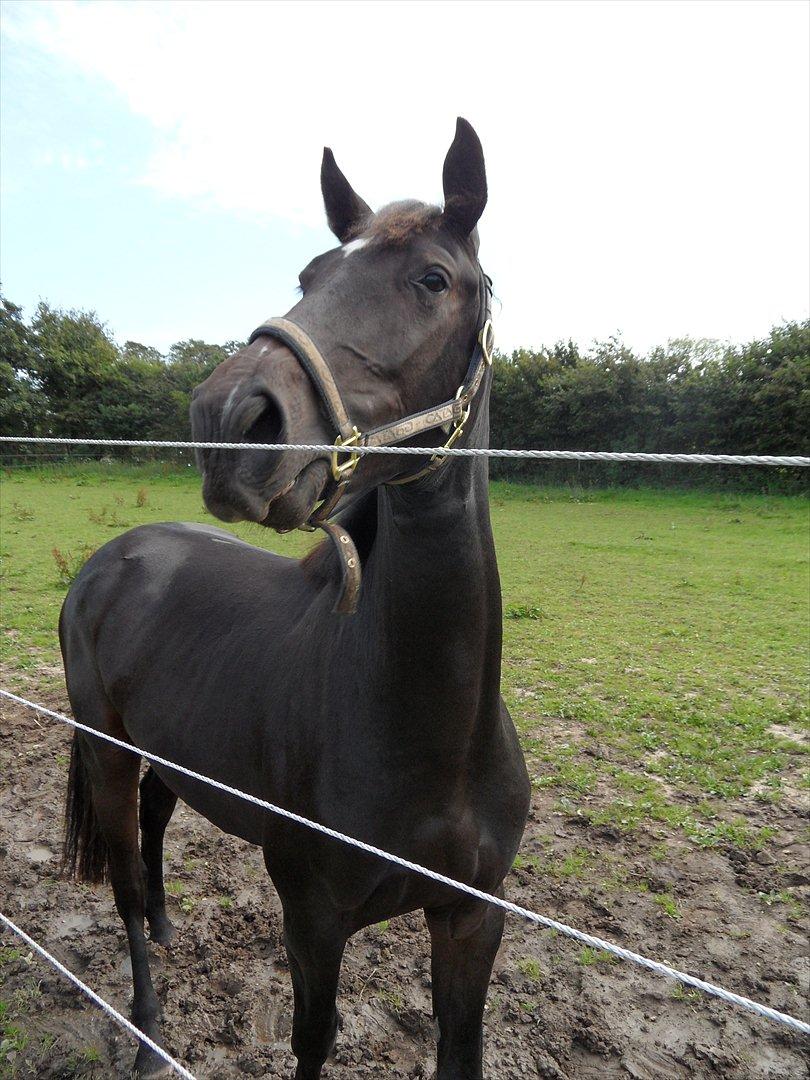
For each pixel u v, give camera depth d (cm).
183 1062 223
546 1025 236
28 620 678
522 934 279
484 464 148
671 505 1692
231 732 193
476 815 163
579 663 589
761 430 1956
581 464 2122
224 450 109
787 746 434
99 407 2723
